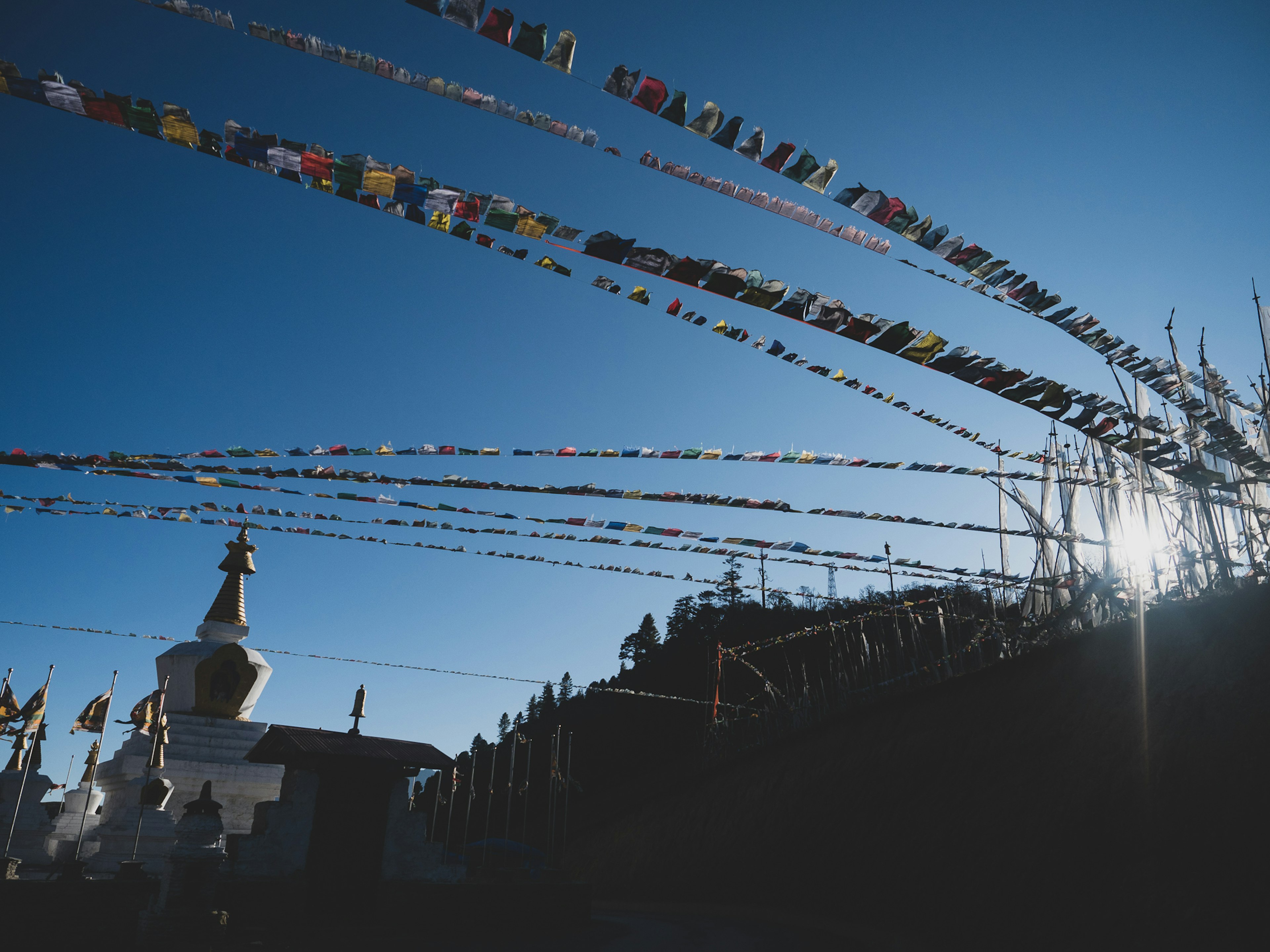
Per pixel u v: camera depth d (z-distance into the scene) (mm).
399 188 6465
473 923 23922
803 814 34594
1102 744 20172
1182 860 15734
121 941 18500
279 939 19656
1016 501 20797
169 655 33875
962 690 29156
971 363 8953
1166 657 20094
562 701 105625
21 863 24406
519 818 72438
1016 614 28969
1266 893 13688
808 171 6461
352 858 23359
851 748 34562
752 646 52125
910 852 24922
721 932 24828
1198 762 16969
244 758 26781
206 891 17562
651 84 5844
